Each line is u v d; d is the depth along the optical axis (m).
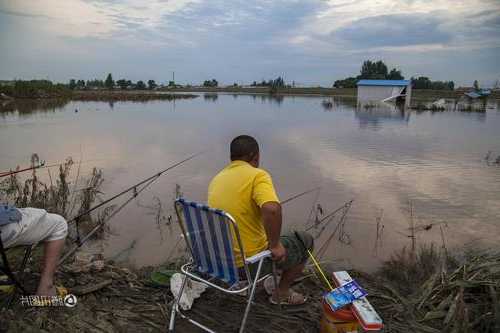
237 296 3.84
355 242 5.94
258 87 130.50
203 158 11.75
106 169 10.18
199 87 136.88
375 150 13.78
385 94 49.97
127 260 5.16
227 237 2.90
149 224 6.45
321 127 21.05
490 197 8.16
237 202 3.10
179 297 3.38
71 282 3.86
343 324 3.11
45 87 50.19
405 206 7.59
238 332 3.37
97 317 3.41
